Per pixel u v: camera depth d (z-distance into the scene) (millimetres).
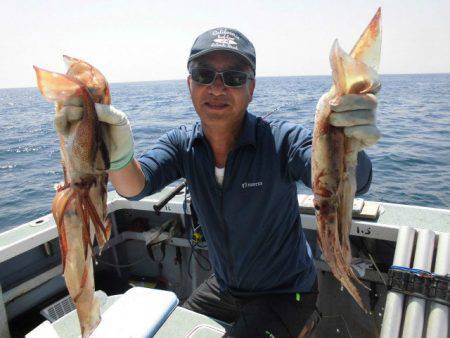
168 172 987
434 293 805
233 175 925
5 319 1242
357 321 1266
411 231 992
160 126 8938
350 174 604
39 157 6758
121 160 668
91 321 702
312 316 1039
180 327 1021
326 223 623
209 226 1006
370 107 527
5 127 11883
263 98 15727
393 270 868
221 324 1032
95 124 599
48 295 1458
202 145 970
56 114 583
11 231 1365
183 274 1672
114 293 1570
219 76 854
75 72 611
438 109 10891
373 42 543
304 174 832
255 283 1014
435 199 3400
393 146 5543
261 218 948
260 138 934
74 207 633
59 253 1484
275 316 956
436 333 746
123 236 1697
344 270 637
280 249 993
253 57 900
